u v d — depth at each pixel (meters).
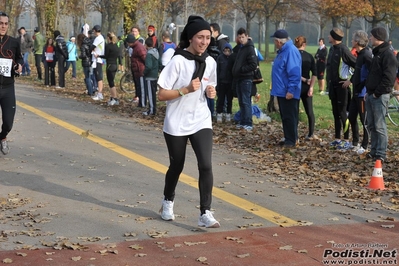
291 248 7.89
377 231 8.78
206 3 71.50
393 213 9.84
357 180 12.07
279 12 74.56
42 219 9.09
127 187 11.14
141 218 9.21
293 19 82.31
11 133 16.34
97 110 21.66
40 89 28.86
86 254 7.59
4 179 11.58
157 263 7.31
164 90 8.51
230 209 9.85
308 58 16.25
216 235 8.44
